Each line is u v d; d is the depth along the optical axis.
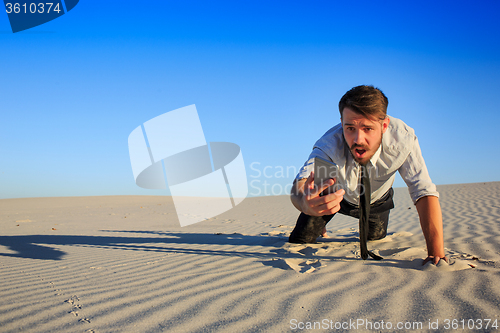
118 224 7.36
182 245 3.91
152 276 2.31
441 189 12.97
